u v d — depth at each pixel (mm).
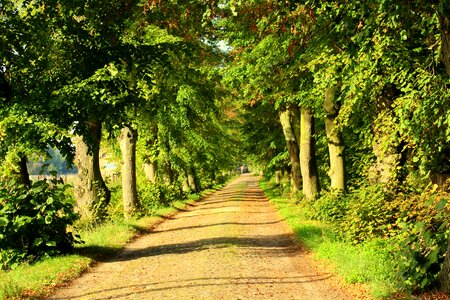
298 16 8562
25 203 12109
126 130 24641
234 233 17609
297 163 31281
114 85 13617
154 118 24406
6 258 11805
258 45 15086
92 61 13930
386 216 11711
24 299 8766
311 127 25516
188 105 27391
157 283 9898
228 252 13359
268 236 16984
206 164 48812
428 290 7078
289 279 10156
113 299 8742
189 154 37969
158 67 18047
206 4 8148
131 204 24688
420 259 7270
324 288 9266
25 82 13047
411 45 11883
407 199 11297
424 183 12070
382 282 8211
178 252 13836
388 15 7305
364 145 15102
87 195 18953
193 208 32281
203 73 22656
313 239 14164
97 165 19250
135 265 12086
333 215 17672
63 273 10805
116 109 13219
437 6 6324
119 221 20859
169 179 38344
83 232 17531
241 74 17875
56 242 12445
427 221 8219
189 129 31578
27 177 13469
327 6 8375
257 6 8578
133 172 24875
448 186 10164
